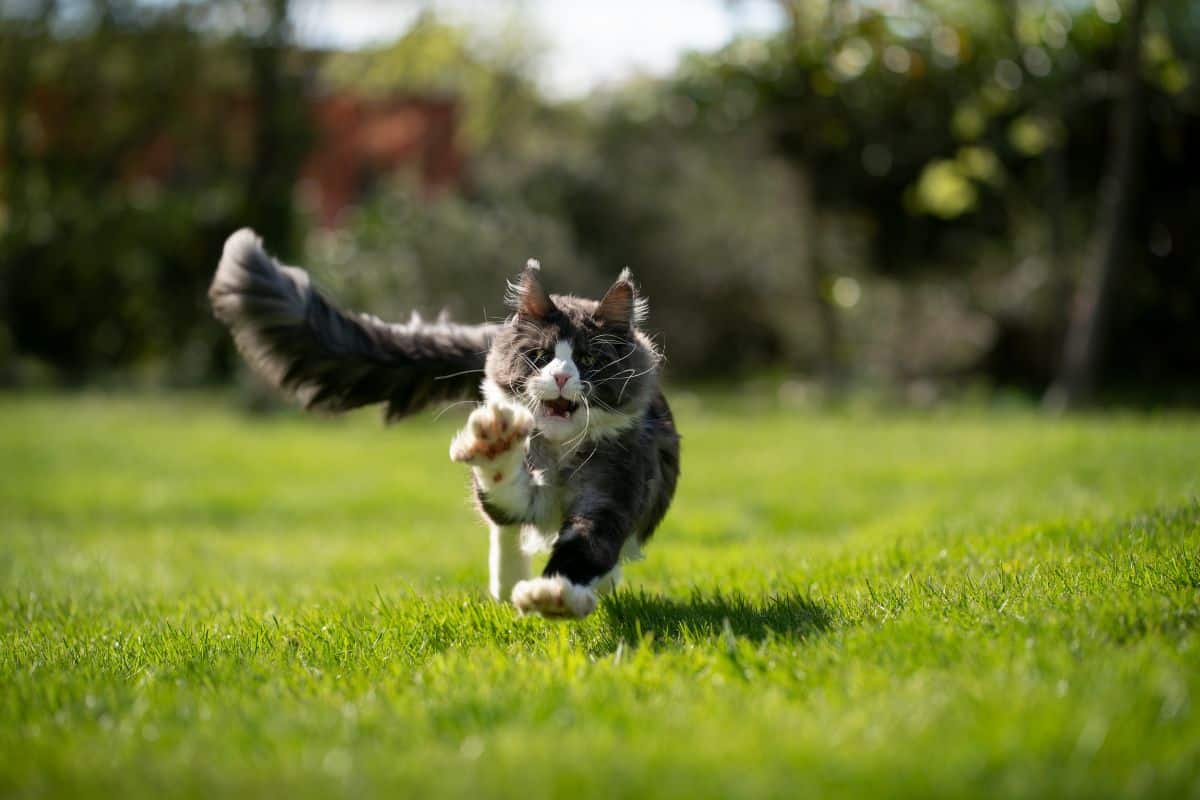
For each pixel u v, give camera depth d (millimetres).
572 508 5250
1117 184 19922
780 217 30250
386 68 26609
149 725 3766
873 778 2980
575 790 2990
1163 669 3596
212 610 6223
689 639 4668
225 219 28328
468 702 3789
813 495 11352
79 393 29438
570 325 5414
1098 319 20344
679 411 23688
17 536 10422
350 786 3096
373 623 5348
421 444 18234
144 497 12977
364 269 23922
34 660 4898
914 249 27078
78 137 30031
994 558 6004
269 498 12891
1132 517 6633
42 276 30266
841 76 13891
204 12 26375
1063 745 3109
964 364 27672
